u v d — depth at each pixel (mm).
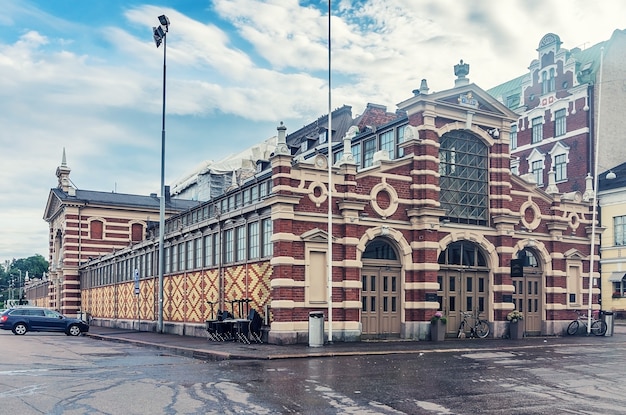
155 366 16438
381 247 25312
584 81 42938
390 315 25031
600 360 18016
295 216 22812
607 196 40312
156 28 34031
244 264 25422
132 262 41750
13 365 16859
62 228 59188
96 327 44906
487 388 12781
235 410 10492
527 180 29219
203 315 29109
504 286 27453
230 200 30953
